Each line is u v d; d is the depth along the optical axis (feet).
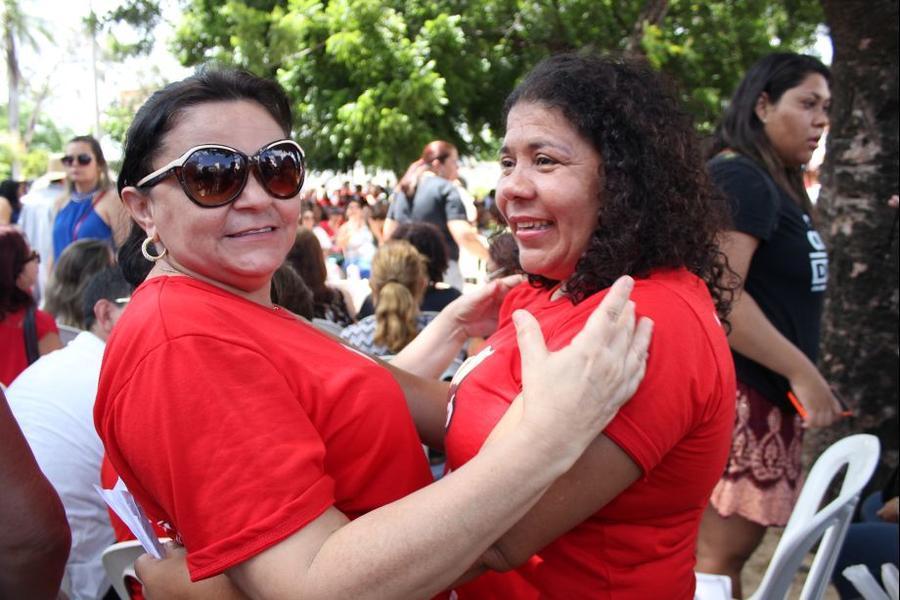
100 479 8.23
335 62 52.26
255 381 4.42
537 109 5.44
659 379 4.83
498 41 56.54
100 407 4.62
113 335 4.65
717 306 6.00
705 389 5.00
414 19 53.83
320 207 58.70
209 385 4.31
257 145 4.89
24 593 4.67
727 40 55.16
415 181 22.06
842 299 13.82
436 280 15.25
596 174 5.39
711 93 52.80
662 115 5.44
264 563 4.18
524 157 5.54
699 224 5.57
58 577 4.81
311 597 4.08
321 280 13.46
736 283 6.29
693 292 5.32
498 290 7.73
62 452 8.05
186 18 54.65
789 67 9.50
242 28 50.11
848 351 13.73
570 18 53.88
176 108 4.82
